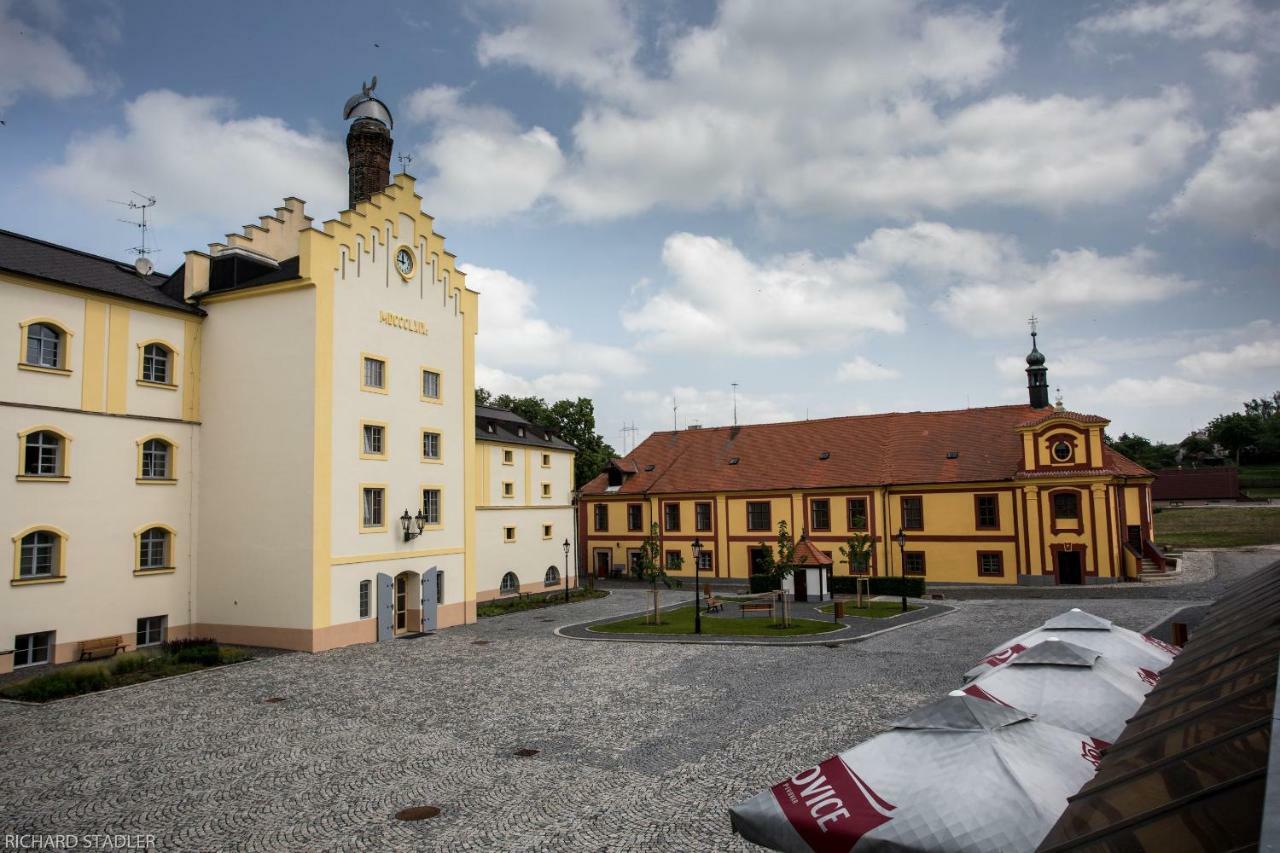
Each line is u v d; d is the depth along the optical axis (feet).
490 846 35.94
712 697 64.34
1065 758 25.02
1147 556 152.56
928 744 25.20
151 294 94.94
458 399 113.80
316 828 38.29
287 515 91.35
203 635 95.35
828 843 22.21
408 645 93.66
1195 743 14.12
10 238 85.56
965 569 156.97
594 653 87.35
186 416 96.22
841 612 115.85
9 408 78.02
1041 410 165.99
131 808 41.01
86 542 83.97
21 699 65.26
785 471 180.34
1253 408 572.51
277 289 93.71
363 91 118.21
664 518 191.11
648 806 40.40
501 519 150.41
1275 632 19.93
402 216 104.94
